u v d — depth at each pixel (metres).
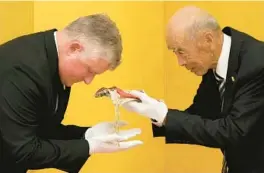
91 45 1.76
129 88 2.94
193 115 1.91
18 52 1.77
